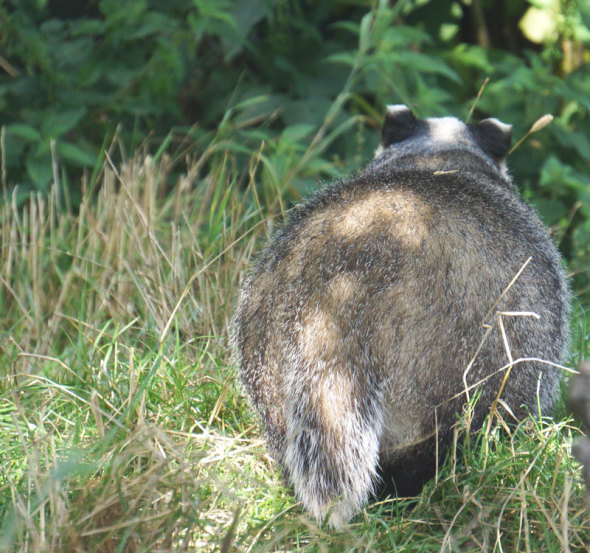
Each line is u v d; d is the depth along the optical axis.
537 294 6.17
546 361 5.80
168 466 5.62
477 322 5.84
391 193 6.33
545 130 12.48
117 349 7.68
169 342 7.72
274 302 6.21
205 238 9.14
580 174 12.35
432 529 5.82
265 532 5.58
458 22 14.47
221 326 8.16
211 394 7.30
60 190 11.59
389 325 5.77
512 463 5.85
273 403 6.26
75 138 11.96
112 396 6.95
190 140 12.27
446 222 6.01
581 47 14.28
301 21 12.66
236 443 6.80
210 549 5.14
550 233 7.89
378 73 12.15
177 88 12.36
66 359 7.83
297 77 12.53
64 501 5.28
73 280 8.84
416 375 5.82
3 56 12.17
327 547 5.32
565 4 13.22
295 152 11.88
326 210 6.38
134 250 8.77
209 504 5.75
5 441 6.43
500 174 8.52
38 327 8.35
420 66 11.41
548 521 5.31
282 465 6.23
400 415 5.93
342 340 5.79
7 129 10.58
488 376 5.90
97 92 11.84
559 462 5.64
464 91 14.14
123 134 12.17
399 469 6.17
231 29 11.79
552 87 12.35
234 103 12.56
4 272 8.95
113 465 5.47
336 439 5.77
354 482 5.74
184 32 12.02
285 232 6.64
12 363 7.66
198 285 8.66
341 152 12.27
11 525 4.63
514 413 6.20
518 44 15.05
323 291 5.88
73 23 12.00
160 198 10.45
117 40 11.78
